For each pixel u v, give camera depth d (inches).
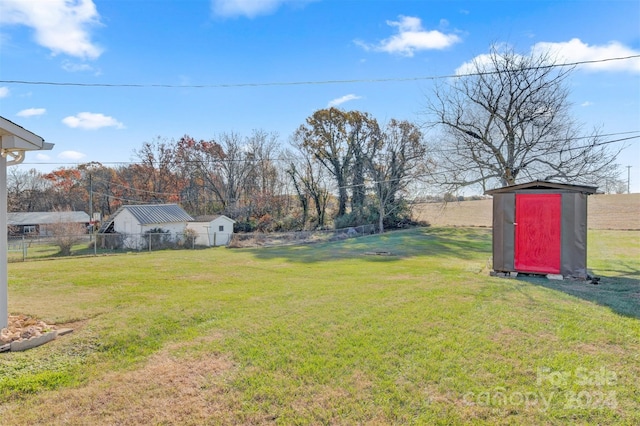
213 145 1315.2
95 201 1405.0
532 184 302.2
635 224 819.4
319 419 100.0
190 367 134.2
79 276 354.0
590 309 195.5
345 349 146.4
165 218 945.5
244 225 1138.0
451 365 129.3
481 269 375.2
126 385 121.0
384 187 1116.5
